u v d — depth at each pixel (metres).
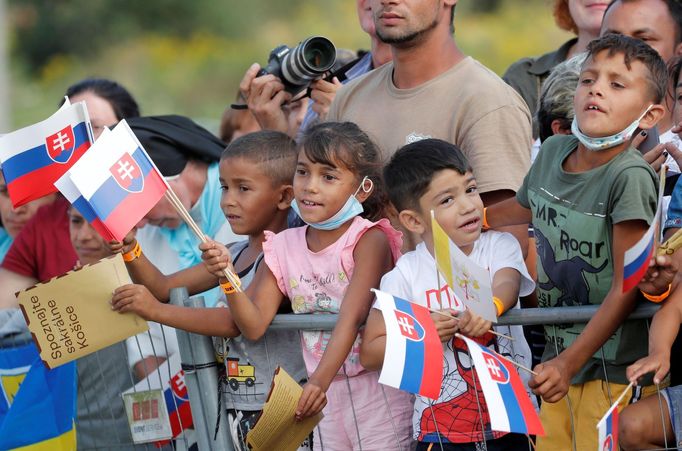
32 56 53.59
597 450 10.21
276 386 10.15
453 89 11.68
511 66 14.96
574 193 9.95
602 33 13.20
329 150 10.77
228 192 11.76
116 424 13.03
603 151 9.84
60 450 12.30
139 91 52.16
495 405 9.22
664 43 12.88
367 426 10.99
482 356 9.49
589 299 10.10
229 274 10.51
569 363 9.53
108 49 54.12
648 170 9.66
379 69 12.53
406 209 10.59
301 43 13.06
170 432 11.77
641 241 8.80
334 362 10.35
